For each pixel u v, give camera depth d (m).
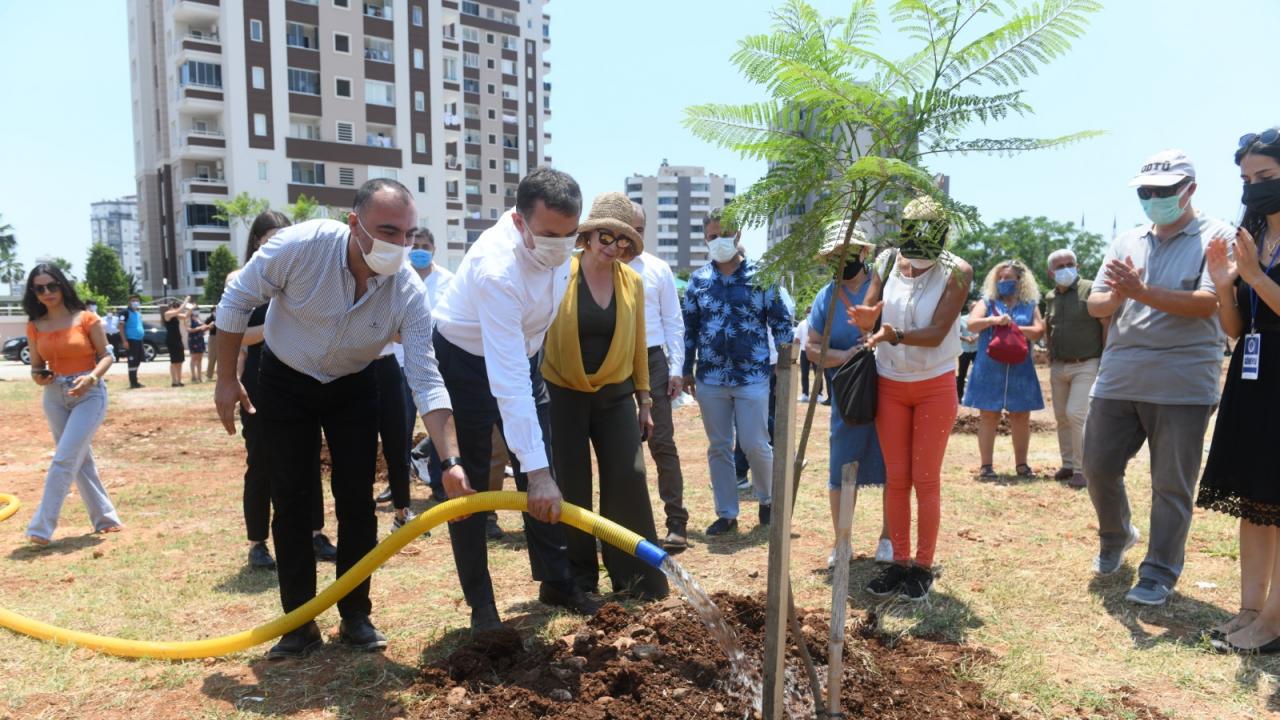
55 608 4.20
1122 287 3.83
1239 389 3.53
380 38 47.69
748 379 5.50
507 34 77.25
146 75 54.84
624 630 3.63
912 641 3.60
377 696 3.16
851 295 4.66
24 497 7.28
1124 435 4.23
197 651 3.55
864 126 2.36
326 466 7.52
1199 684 3.22
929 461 4.11
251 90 44.16
